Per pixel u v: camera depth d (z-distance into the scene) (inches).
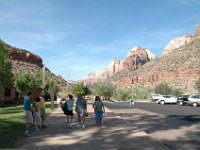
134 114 1199.6
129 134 609.6
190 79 5900.6
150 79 6599.4
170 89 4190.5
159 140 576.1
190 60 6338.6
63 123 807.7
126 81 7175.2
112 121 868.6
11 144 494.3
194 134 656.4
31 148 462.9
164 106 1980.8
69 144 497.4
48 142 515.8
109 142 518.0
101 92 3873.0
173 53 7052.2
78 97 726.5
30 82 2498.8
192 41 7130.9
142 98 4126.5
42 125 714.8
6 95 2479.1
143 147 474.3
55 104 1957.4
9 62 1802.4
